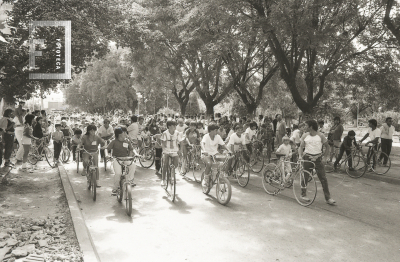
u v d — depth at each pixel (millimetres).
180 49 20359
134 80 29547
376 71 17766
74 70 11375
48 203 7094
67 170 11523
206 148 8156
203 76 23234
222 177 7488
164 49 21031
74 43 10047
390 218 6492
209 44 16891
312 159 7508
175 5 18719
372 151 11203
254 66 23875
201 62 23094
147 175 10852
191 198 7914
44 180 9531
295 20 12289
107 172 11305
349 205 7430
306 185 7562
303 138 7695
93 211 6812
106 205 7250
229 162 9461
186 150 10711
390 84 17812
